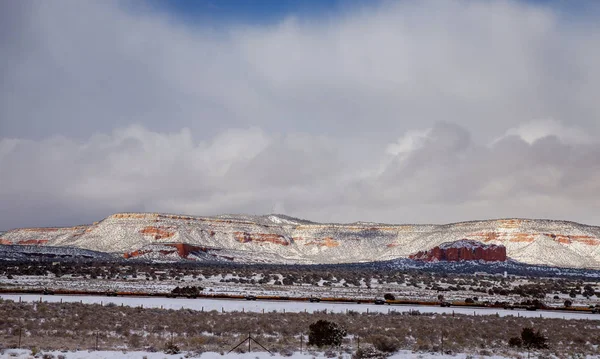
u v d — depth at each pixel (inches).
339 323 2333.9
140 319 2300.7
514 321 2637.8
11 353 1553.9
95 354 1589.6
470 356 1742.1
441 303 3437.5
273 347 1772.9
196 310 2704.2
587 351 1921.8
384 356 1712.6
